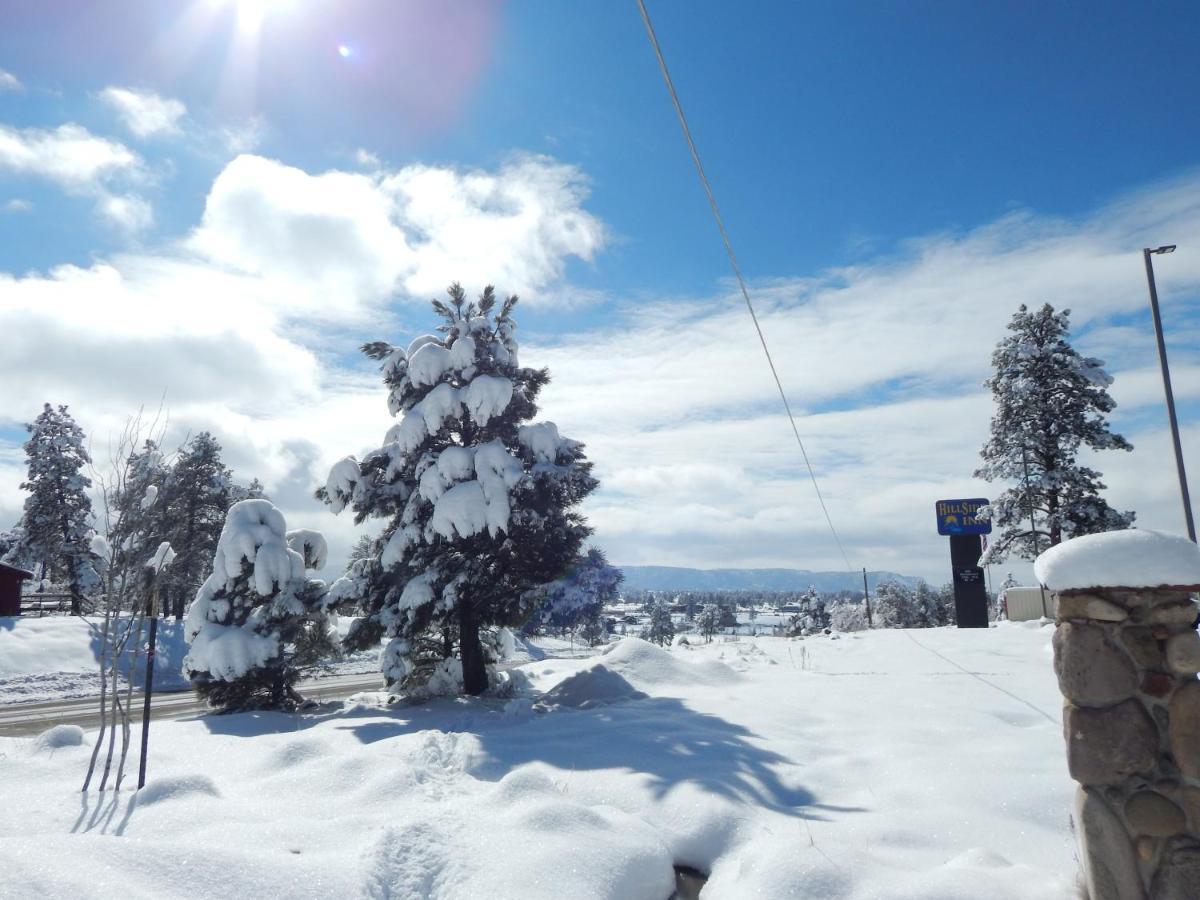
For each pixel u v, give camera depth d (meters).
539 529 14.67
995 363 29.19
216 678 14.10
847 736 9.36
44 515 41.94
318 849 5.62
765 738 9.24
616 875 5.42
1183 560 4.49
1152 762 4.44
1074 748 4.58
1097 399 27.23
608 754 8.49
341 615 16.03
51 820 6.16
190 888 4.61
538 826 5.85
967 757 7.96
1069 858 5.54
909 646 19.91
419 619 14.67
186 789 6.79
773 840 5.82
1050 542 27.12
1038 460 28.03
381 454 15.64
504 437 15.77
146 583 8.51
